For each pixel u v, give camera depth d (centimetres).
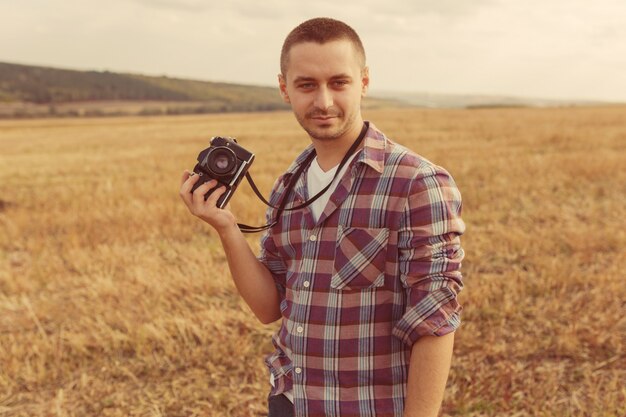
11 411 362
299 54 145
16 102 11006
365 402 147
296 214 159
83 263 630
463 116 3825
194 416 346
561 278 510
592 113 3709
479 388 349
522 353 390
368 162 143
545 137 1911
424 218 139
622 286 491
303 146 2123
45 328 478
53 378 393
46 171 1650
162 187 1130
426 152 1619
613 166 1151
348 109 148
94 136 3397
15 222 864
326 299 148
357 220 145
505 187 980
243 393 367
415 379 138
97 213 881
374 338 146
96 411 359
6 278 595
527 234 666
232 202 897
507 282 506
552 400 337
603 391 348
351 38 148
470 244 641
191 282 530
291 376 163
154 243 713
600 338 398
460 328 427
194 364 403
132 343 427
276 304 180
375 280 145
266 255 177
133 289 530
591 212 778
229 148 163
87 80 13900
